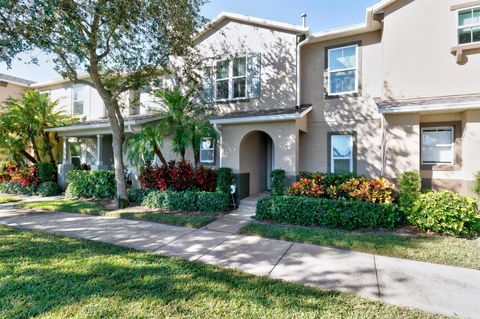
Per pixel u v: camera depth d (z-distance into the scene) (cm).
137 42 987
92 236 719
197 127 1063
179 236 719
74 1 781
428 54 904
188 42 1041
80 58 914
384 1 942
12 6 728
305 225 804
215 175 1110
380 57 1070
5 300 393
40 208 1093
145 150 1084
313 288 433
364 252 593
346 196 877
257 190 1282
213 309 375
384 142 912
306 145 1198
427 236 678
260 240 682
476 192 779
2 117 1447
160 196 1054
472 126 809
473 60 850
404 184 796
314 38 1139
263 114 1041
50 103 1670
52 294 411
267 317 356
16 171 1515
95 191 1264
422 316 357
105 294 412
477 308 377
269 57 1173
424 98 890
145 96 1645
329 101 1159
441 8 889
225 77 1266
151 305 384
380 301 394
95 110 1789
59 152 1712
